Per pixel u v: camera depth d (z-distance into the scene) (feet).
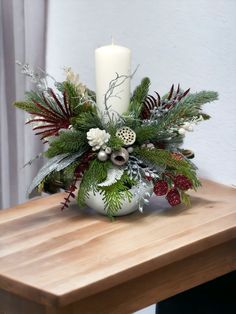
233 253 3.76
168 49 4.51
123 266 2.99
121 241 3.31
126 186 3.59
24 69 3.86
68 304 2.80
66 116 3.62
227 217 3.66
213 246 3.51
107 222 3.59
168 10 4.44
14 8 5.05
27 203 3.93
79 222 3.59
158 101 3.76
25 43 5.15
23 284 2.83
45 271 2.94
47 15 5.25
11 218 3.67
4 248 3.23
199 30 4.29
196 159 4.57
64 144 3.48
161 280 3.34
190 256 3.48
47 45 5.33
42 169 3.59
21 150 5.35
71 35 5.14
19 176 5.40
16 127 5.32
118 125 3.59
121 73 3.63
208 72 4.31
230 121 4.27
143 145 3.65
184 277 3.48
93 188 3.50
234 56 4.14
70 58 5.20
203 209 3.80
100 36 4.93
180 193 3.72
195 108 3.67
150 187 3.62
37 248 3.23
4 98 5.25
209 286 4.53
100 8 4.88
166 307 4.76
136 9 4.64
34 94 3.77
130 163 3.56
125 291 3.17
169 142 3.75
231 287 4.43
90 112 3.62
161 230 3.46
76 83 3.76
